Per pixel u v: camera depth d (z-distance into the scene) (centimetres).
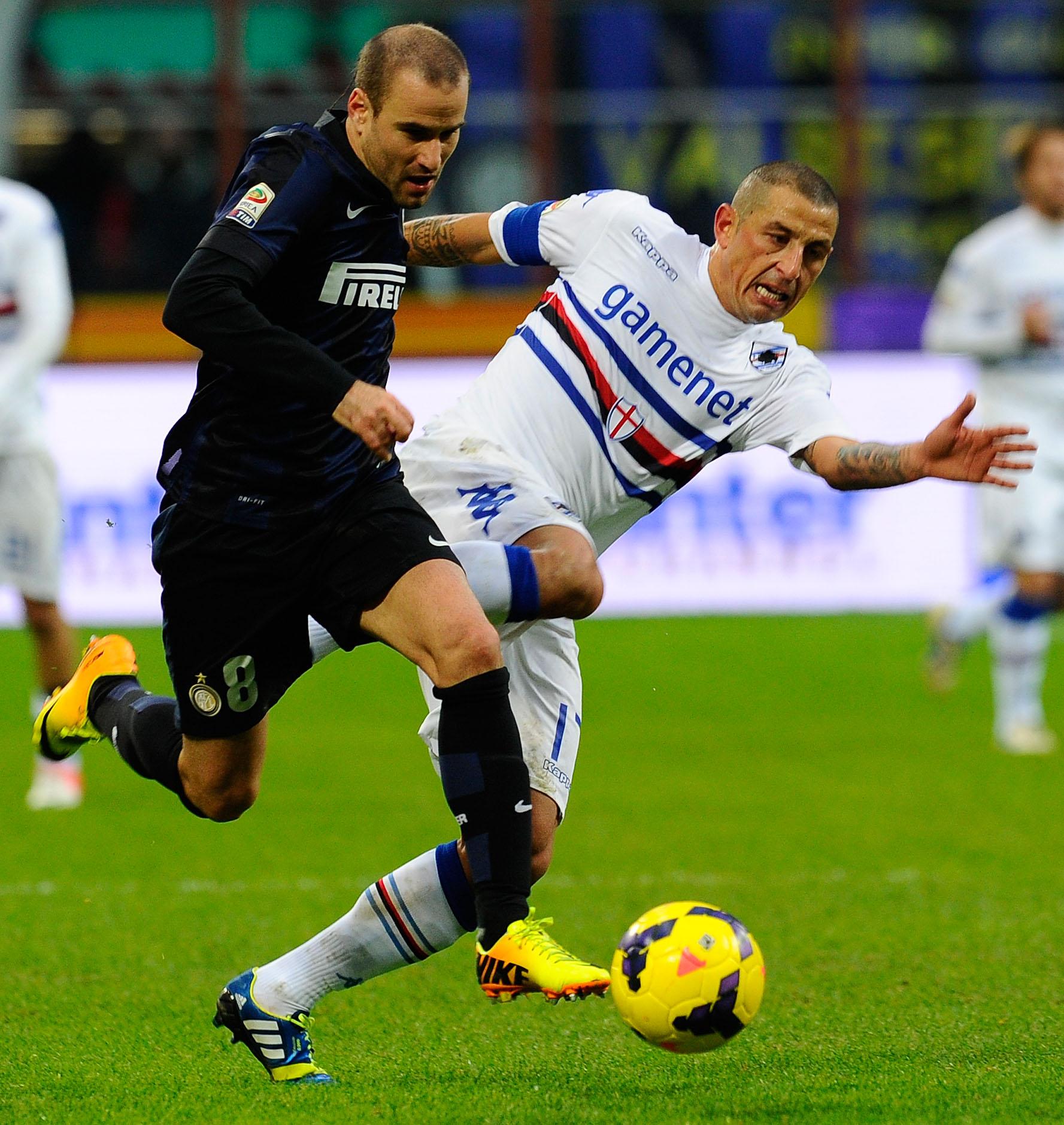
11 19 5484
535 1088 1512
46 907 2278
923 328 5581
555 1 6100
